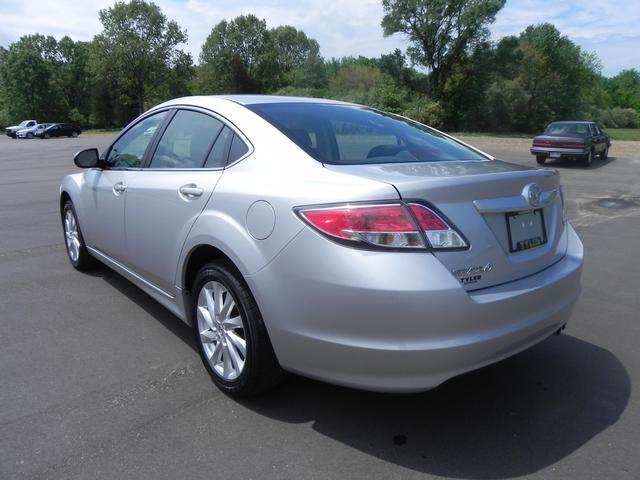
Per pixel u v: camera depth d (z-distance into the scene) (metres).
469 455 2.49
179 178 3.27
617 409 2.91
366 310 2.26
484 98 53.72
